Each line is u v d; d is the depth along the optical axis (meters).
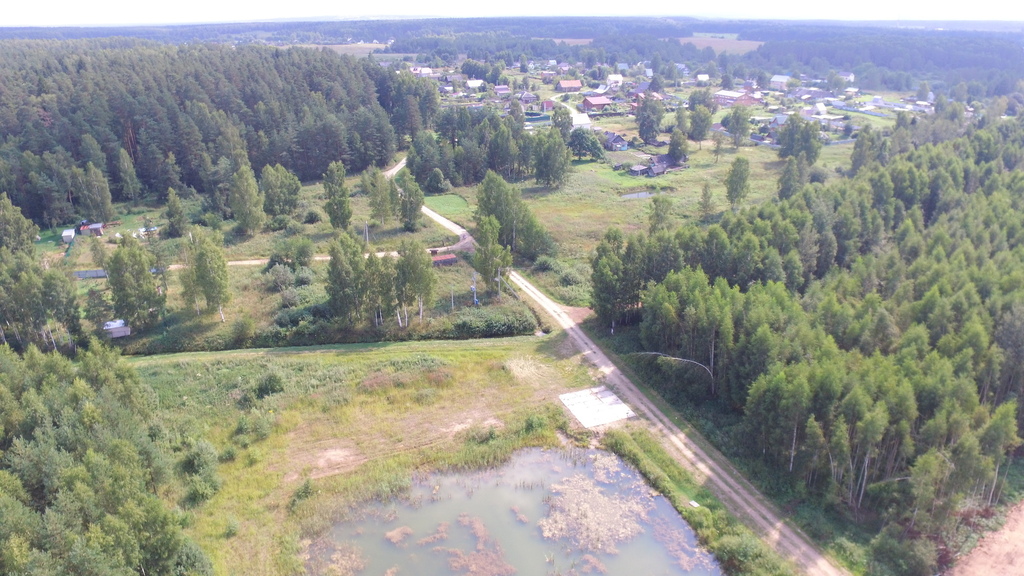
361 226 116.31
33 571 35.19
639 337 71.25
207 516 48.81
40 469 44.91
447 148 148.38
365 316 80.00
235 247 106.50
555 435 58.66
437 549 45.53
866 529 46.50
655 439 57.25
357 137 155.62
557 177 142.38
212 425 60.25
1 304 71.12
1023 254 74.62
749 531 46.22
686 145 162.62
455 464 54.59
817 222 86.00
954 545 44.78
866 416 45.69
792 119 162.88
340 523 48.19
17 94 143.75
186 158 141.50
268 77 175.00
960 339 55.44
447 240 109.12
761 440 52.66
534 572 43.72
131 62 173.88
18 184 121.00
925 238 86.00
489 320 79.69
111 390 55.84
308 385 66.00
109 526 38.16
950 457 44.69
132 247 79.38
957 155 123.00
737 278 74.94
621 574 43.59
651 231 103.38
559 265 96.62
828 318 61.69
